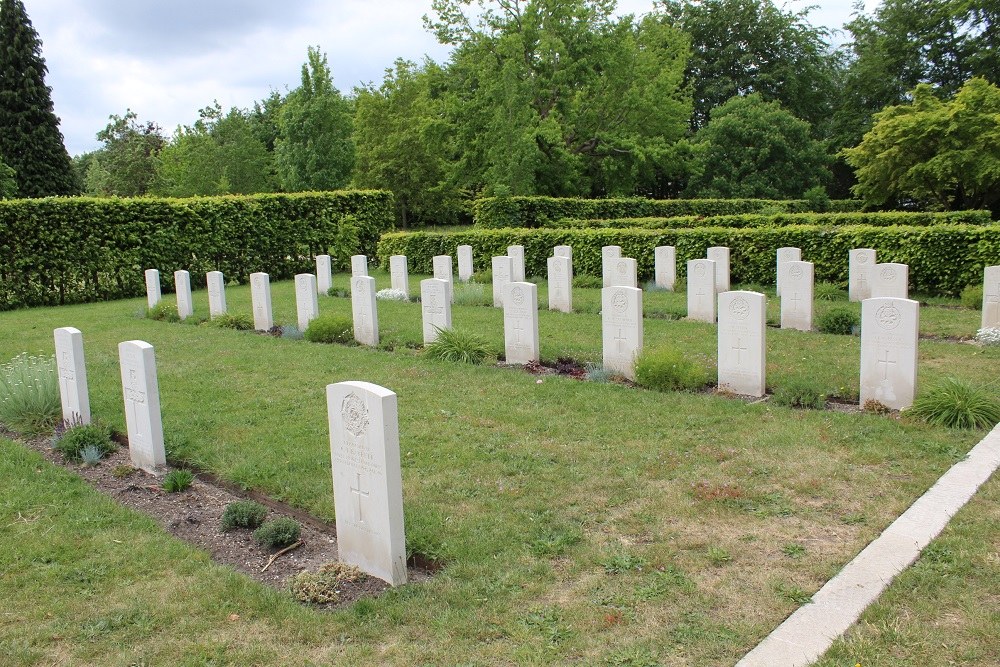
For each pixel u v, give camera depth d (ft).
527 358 37.01
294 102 133.80
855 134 155.43
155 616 15.07
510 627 14.28
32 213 67.92
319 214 92.63
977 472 20.63
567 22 128.16
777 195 147.33
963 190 112.68
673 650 13.35
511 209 105.50
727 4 172.96
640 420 26.89
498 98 113.80
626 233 67.92
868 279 50.62
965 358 34.65
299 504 20.85
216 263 82.84
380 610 15.08
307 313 49.24
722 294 30.27
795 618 14.10
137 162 152.97
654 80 136.36
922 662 12.61
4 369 32.55
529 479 21.84
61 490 21.98
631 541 17.74
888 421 25.43
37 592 16.10
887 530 17.48
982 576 15.16
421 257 82.28
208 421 28.35
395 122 136.26
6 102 125.59
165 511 20.90
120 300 72.28
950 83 143.95
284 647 13.94
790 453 22.91
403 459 23.79
